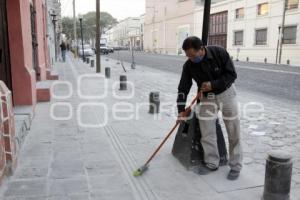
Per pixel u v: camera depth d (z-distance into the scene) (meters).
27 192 3.93
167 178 4.33
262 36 35.84
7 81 7.04
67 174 4.44
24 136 5.83
